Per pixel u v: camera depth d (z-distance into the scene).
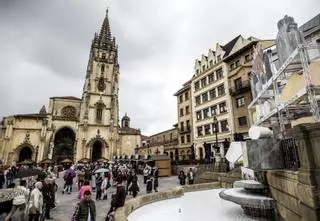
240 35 36.28
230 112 31.67
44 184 9.29
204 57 40.78
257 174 6.93
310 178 3.00
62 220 8.93
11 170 21.53
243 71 29.67
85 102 56.06
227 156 11.19
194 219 6.22
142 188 18.64
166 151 49.91
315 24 11.89
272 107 8.28
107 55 64.19
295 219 3.78
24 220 6.98
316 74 5.48
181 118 45.88
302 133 3.22
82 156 50.88
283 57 6.02
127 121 87.88
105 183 14.07
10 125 50.22
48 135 52.69
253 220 5.86
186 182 20.91
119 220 4.98
